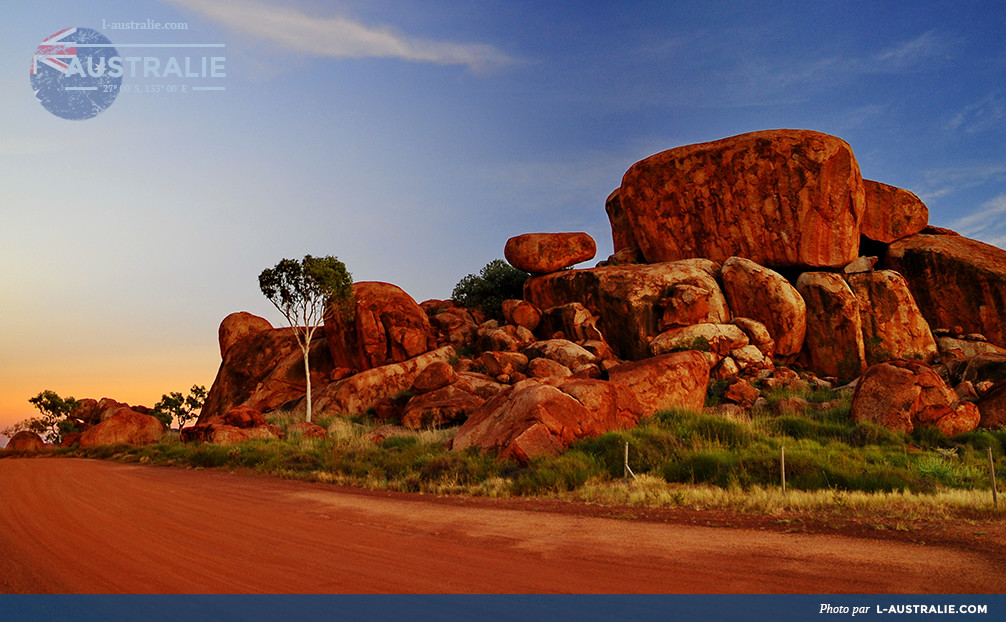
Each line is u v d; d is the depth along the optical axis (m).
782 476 11.80
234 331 48.06
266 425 28.81
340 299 35.91
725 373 29.28
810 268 34.97
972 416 20.03
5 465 21.80
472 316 44.78
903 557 6.81
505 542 7.85
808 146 34.38
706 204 36.50
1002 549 7.19
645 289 33.91
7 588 5.59
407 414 26.78
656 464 14.91
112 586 5.63
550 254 39.50
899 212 36.19
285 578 5.93
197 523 9.17
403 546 7.56
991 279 31.50
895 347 31.03
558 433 17.09
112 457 27.28
